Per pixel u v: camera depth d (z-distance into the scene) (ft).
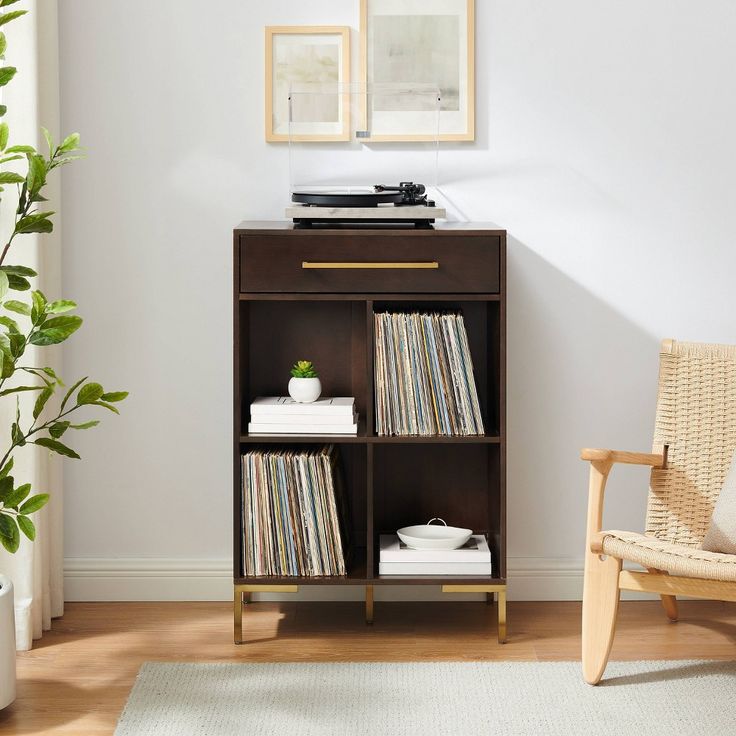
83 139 9.59
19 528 7.57
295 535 8.75
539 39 9.54
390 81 9.60
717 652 8.56
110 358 9.79
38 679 8.06
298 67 9.55
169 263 9.72
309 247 8.46
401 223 8.98
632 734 7.09
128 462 9.87
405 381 8.73
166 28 9.53
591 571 7.90
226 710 7.44
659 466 8.87
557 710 7.46
